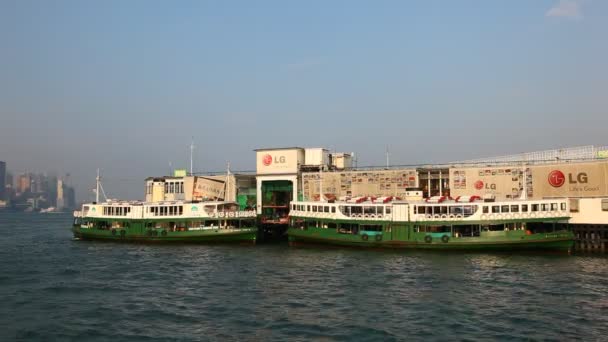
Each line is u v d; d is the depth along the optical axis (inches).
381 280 1943.9
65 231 5344.5
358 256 2583.7
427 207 2704.2
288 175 3708.2
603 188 2844.5
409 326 1360.7
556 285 1818.4
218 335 1315.2
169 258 2603.3
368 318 1439.5
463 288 1786.4
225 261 2481.5
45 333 1347.2
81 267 2368.4
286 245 3161.9
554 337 1261.1
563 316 1434.5
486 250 2613.2
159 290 1839.3
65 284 1968.5
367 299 1653.5
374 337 1275.8
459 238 2615.7
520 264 2267.5
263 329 1357.0
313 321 1421.0
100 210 3457.2
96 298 1729.8
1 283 1995.6
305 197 3654.0
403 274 2055.9
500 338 1256.8
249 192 4033.0
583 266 2210.9
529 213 2564.0
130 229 3297.2
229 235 3125.0
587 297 1641.2
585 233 2669.8
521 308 1518.2
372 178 3476.9
